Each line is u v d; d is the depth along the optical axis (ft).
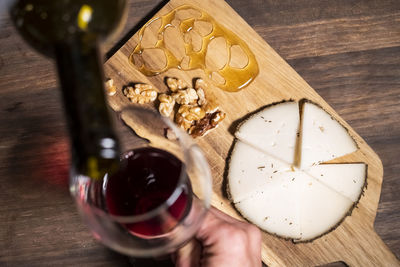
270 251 1.62
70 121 0.98
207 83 1.70
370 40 1.77
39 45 1.16
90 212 1.24
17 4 1.18
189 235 1.28
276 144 1.66
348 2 1.79
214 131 1.67
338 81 1.75
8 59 1.66
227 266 1.38
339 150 1.66
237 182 1.63
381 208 1.68
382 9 1.79
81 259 1.59
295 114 1.68
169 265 1.57
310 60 1.76
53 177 1.61
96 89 1.02
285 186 1.64
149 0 1.75
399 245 1.67
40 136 1.63
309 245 1.62
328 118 1.69
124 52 1.70
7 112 1.64
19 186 1.60
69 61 1.05
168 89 1.70
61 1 1.13
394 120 1.73
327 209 1.63
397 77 1.76
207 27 1.73
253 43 1.73
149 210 1.29
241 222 1.46
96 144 0.94
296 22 1.77
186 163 1.25
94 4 1.15
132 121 1.47
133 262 1.56
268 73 1.71
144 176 1.31
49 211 1.59
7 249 1.58
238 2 1.77
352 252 1.63
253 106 1.70
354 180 1.66
